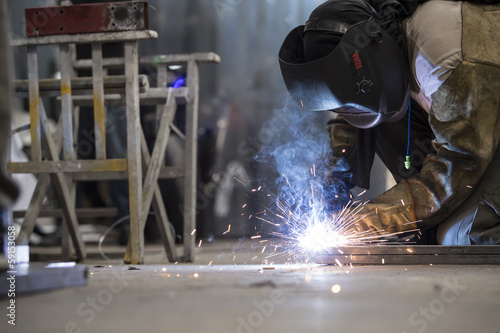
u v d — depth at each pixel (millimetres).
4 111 1253
